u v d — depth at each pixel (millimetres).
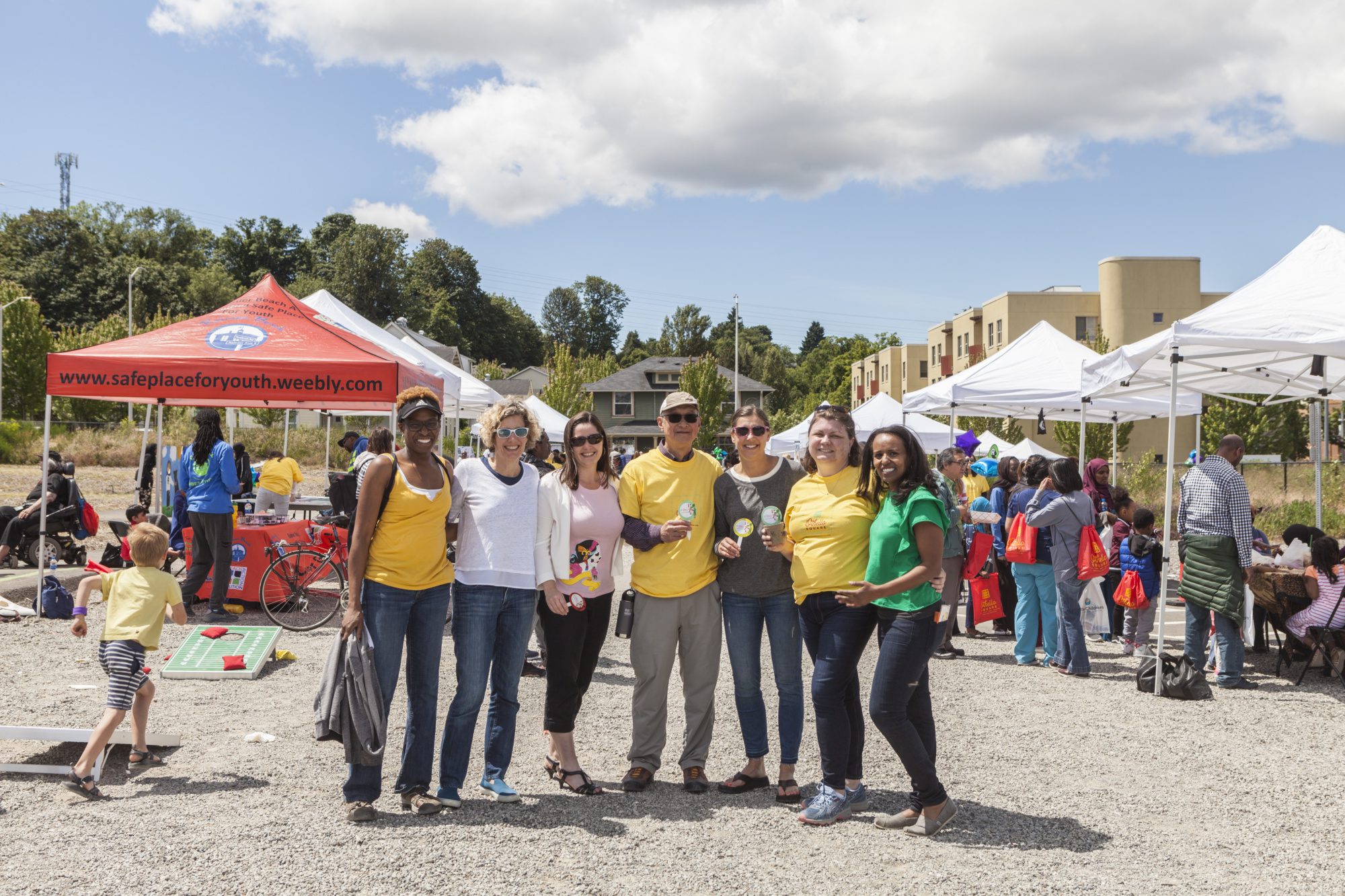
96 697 6859
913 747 4379
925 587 4348
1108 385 9859
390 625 4523
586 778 5027
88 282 86188
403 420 4520
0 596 11039
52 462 13805
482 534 4723
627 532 4973
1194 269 46531
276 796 4867
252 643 8383
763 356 109250
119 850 4145
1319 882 3945
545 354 137125
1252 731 6414
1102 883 3922
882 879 3939
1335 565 7930
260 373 9695
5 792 4926
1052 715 6852
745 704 5059
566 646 4945
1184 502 8078
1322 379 10750
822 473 4711
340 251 108500
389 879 3859
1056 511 8227
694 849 4234
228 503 10195
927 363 70312
